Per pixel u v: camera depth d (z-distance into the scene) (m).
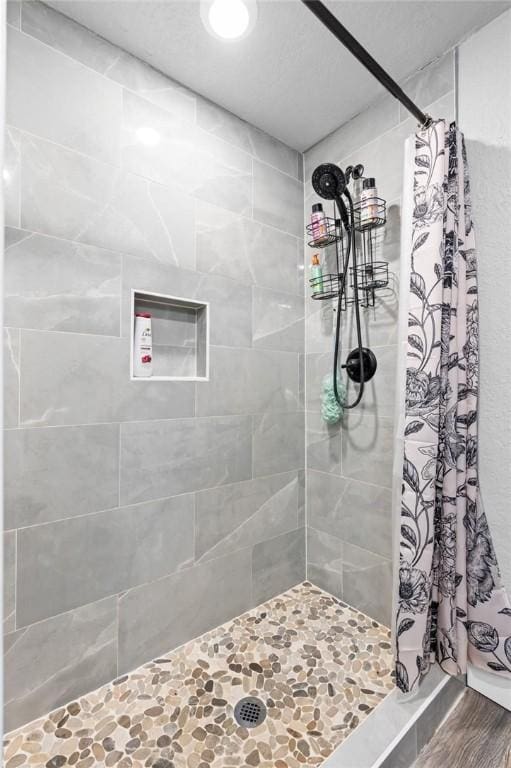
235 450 1.67
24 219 1.16
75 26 1.26
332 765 1.05
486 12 1.24
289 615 1.70
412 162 1.28
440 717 1.22
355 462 1.73
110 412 1.32
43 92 1.20
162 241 1.44
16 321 1.15
